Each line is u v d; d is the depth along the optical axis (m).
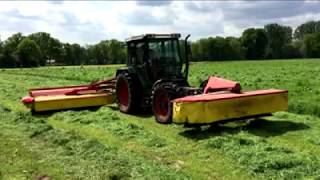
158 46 12.66
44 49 113.62
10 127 10.78
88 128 10.84
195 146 8.62
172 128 10.48
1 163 7.49
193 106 9.09
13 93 19.27
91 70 47.31
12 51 100.19
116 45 110.00
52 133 9.71
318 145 8.42
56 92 14.28
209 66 53.03
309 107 12.76
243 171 6.92
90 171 6.82
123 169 6.84
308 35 110.38
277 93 10.20
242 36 114.44
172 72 12.78
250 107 9.70
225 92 9.95
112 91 14.45
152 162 7.42
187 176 6.67
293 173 6.55
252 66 50.34
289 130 9.79
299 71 33.81
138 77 12.95
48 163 7.40
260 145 8.14
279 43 113.94
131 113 13.26
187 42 12.52
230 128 9.97
